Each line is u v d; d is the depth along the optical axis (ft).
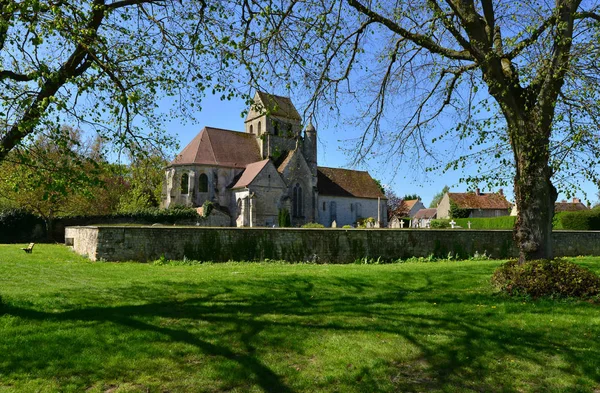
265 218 158.30
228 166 169.27
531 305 28.71
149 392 17.16
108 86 29.66
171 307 28.58
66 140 25.02
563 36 30.53
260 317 26.35
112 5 28.63
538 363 20.06
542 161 32.53
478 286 36.27
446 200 246.06
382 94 39.81
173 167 164.14
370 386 18.02
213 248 65.62
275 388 17.79
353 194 202.49
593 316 25.88
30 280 40.34
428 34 34.17
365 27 35.14
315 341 22.45
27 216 121.70
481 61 31.78
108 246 61.72
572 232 84.33
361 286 37.35
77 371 18.54
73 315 25.55
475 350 21.38
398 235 74.54
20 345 20.56
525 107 32.50
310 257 69.26
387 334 23.41
